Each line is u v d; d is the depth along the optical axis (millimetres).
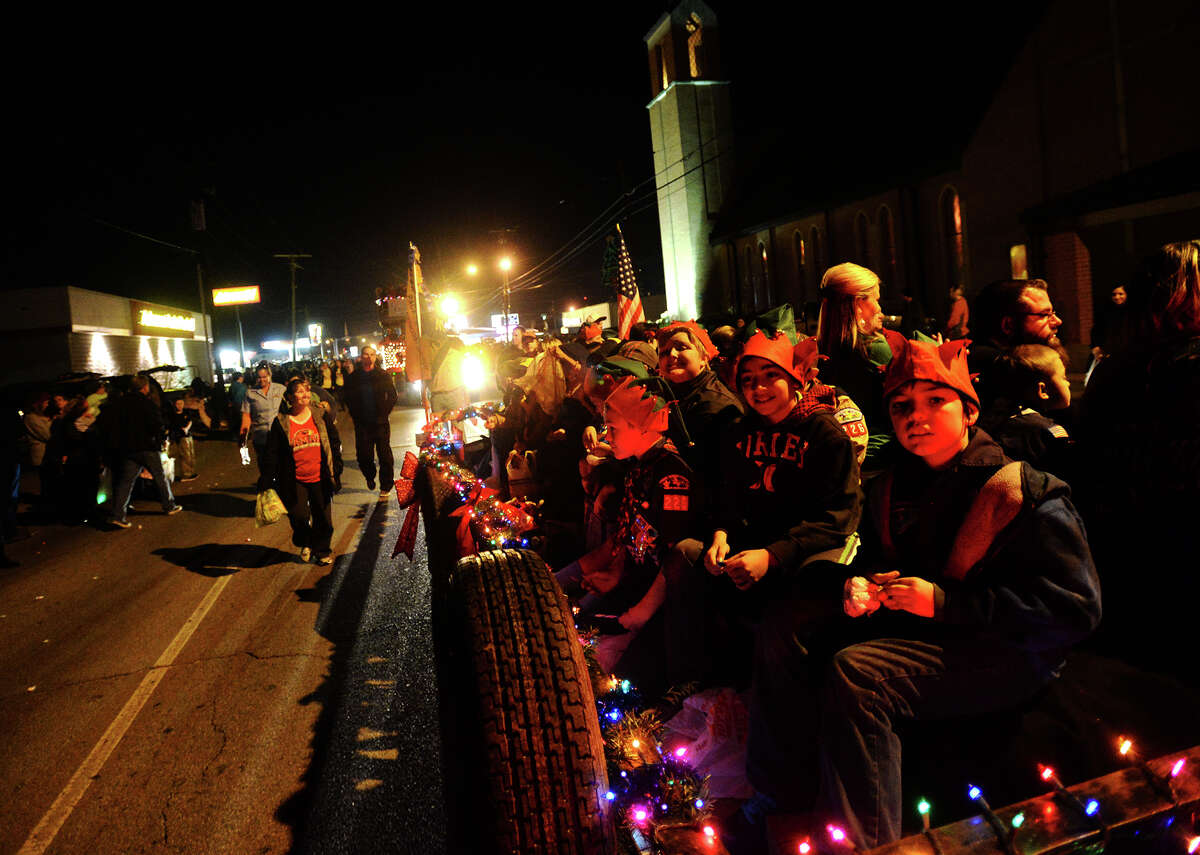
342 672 5129
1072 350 16094
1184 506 2357
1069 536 1929
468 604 2180
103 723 4660
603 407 3377
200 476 15305
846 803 2023
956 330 14266
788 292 30016
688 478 3113
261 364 12062
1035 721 2273
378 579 7281
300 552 8609
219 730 4441
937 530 2148
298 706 4672
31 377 28734
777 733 2371
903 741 2215
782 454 2588
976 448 2105
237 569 8062
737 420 2787
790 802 2365
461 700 2131
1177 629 2430
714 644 3010
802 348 2643
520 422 5359
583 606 3592
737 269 33969
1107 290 16172
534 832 1828
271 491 7836
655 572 3410
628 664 3289
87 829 3578
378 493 12008
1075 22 16469
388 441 11258
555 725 1924
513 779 1866
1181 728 2186
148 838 3471
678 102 36281
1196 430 2318
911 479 2291
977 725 2203
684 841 1917
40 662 5781
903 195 22469
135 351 35312
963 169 19406
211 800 3729
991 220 18812
